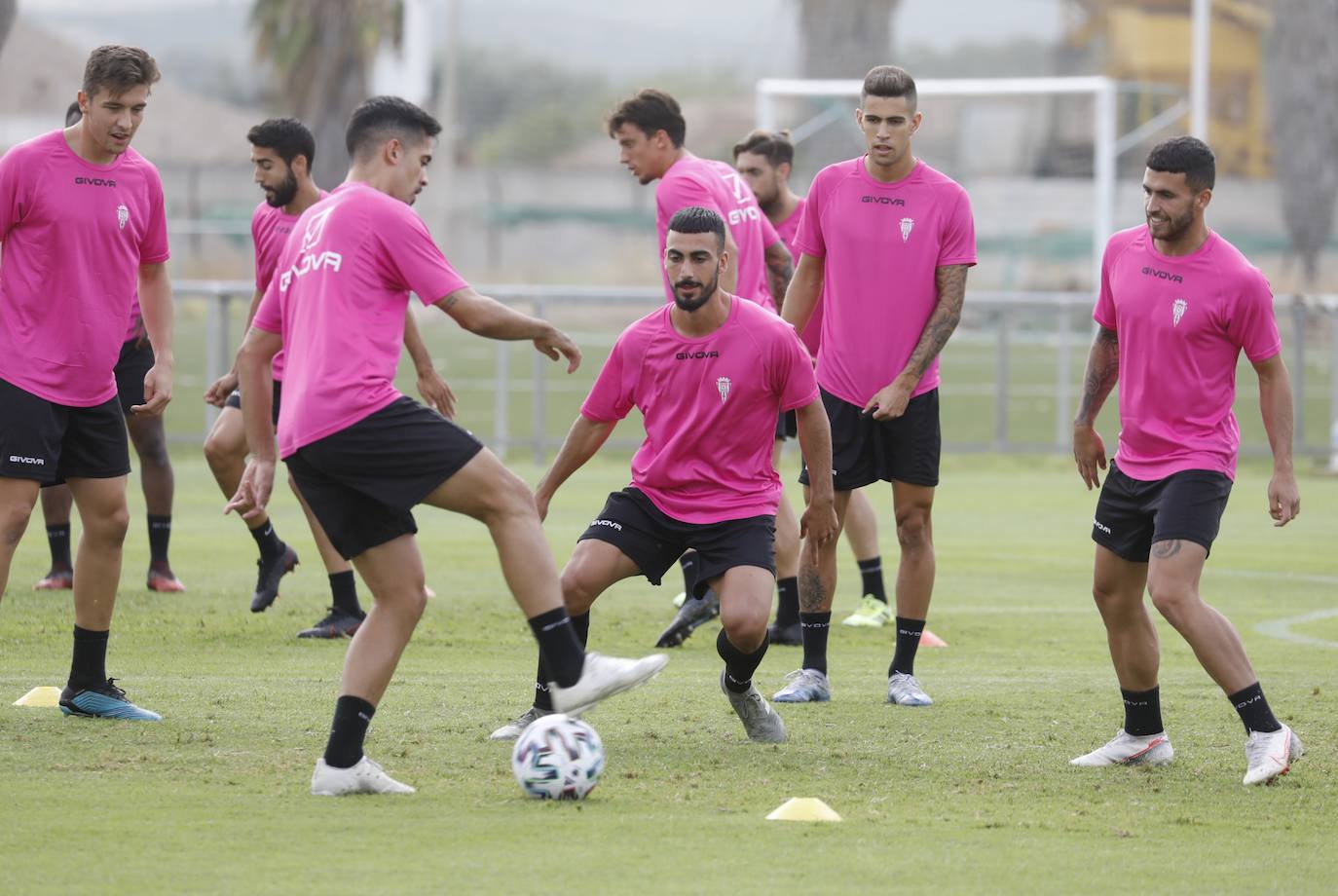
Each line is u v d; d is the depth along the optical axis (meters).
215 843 16.02
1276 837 17.25
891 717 23.78
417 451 17.59
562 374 85.81
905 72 25.62
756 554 21.33
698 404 21.27
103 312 21.70
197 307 133.75
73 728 21.31
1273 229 166.75
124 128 21.45
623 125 28.45
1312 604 36.56
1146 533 20.88
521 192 194.75
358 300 17.81
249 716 22.44
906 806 18.27
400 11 140.38
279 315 19.30
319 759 19.05
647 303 67.12
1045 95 156.12
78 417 21.69
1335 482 66.56
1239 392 81.44
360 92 135.62
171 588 34.78
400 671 26.75
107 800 17.62
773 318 21.39
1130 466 20.84
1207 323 20.27
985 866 15.82
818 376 26.16
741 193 29.97
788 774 19.81
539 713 21.70
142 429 34.12
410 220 18.02
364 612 30.72
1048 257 147.38
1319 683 26.91
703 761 20.50
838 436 25.69
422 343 26.39
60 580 34.41
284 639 29.36
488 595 35.84
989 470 70.00
